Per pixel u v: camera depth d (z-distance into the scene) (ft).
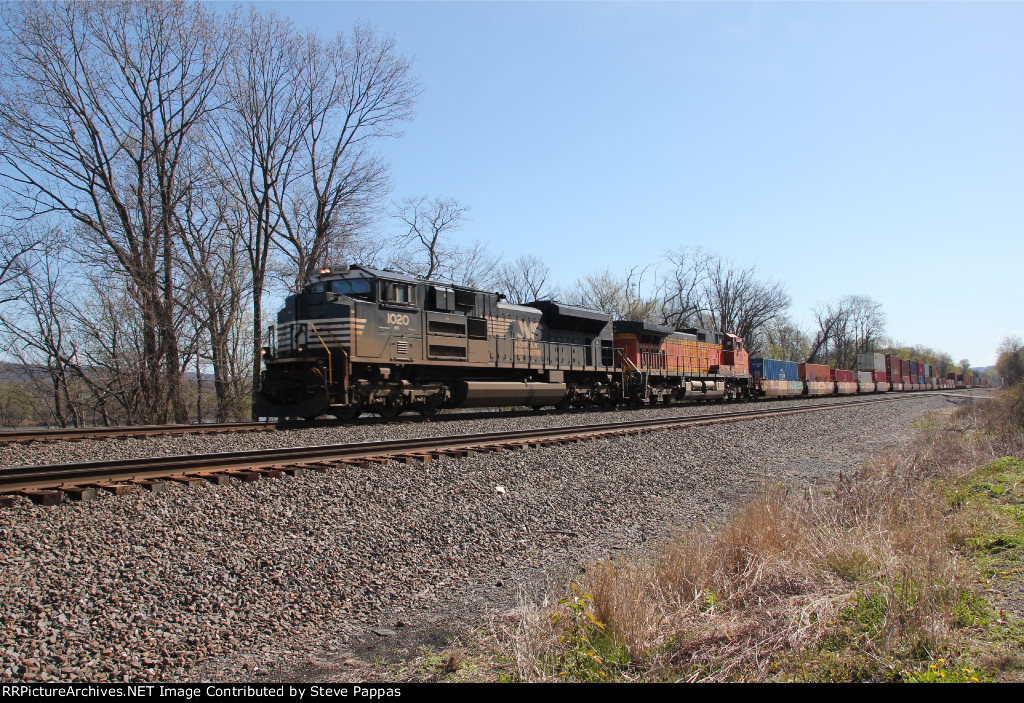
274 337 60.23
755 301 216.74
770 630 15.42
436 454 34.35
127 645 15.33
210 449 38.68
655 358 95.71
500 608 19.38
